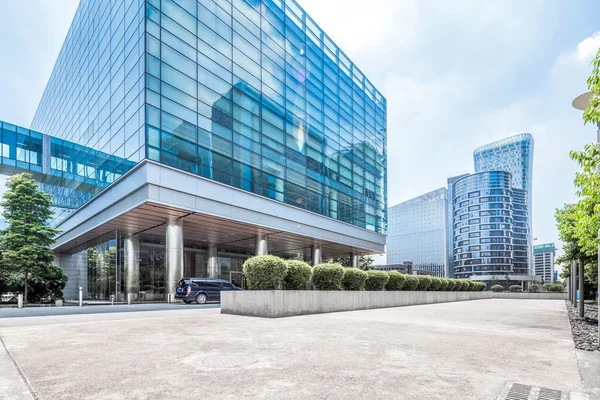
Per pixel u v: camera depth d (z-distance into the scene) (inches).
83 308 716.7
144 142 835.4
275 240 1488.7
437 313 614.5
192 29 985.5
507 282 5930.1
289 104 1334.9
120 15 999.6
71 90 1393.9
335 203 1551.4
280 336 324.5
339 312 604.7
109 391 165.8
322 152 1496.1
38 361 225.5
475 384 179.3
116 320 462.3
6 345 281.7
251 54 1184.8
